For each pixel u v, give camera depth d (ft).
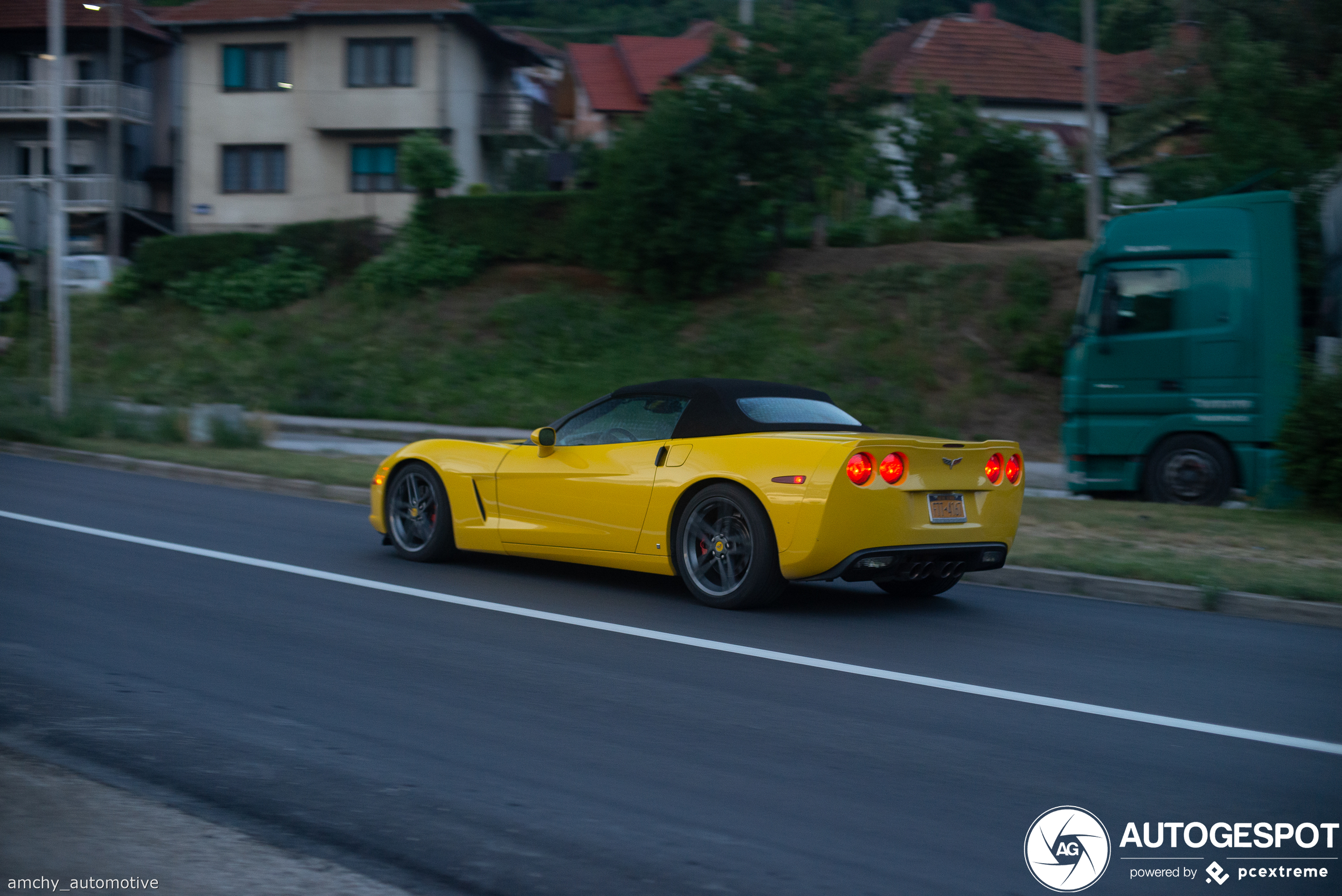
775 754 14.33
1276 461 39.73
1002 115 131.75
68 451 51.88
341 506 38.81
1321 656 20.77
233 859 10.95
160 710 15.42
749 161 90.22
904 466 22.06
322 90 124.26
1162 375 41.75
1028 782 13.58
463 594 23.76
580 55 165.99
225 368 91.25
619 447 24.45
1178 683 18.44
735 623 21.75
